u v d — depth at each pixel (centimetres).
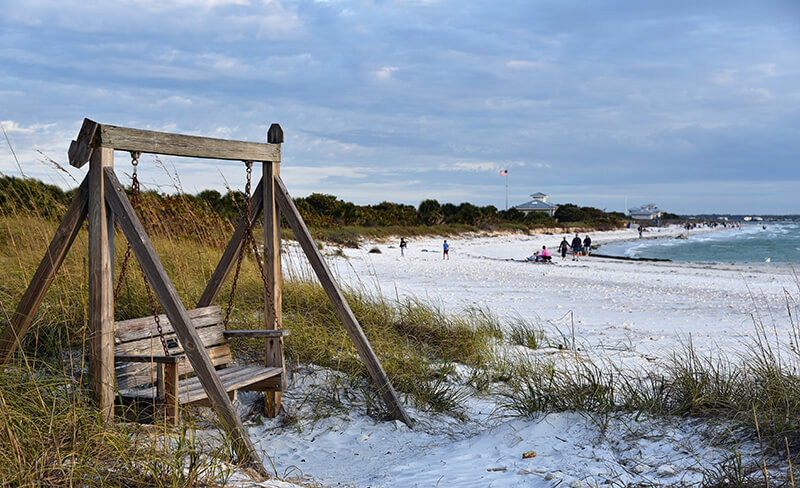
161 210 814
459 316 891
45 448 332
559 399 508
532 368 646
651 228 12200
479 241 5197
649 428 437
